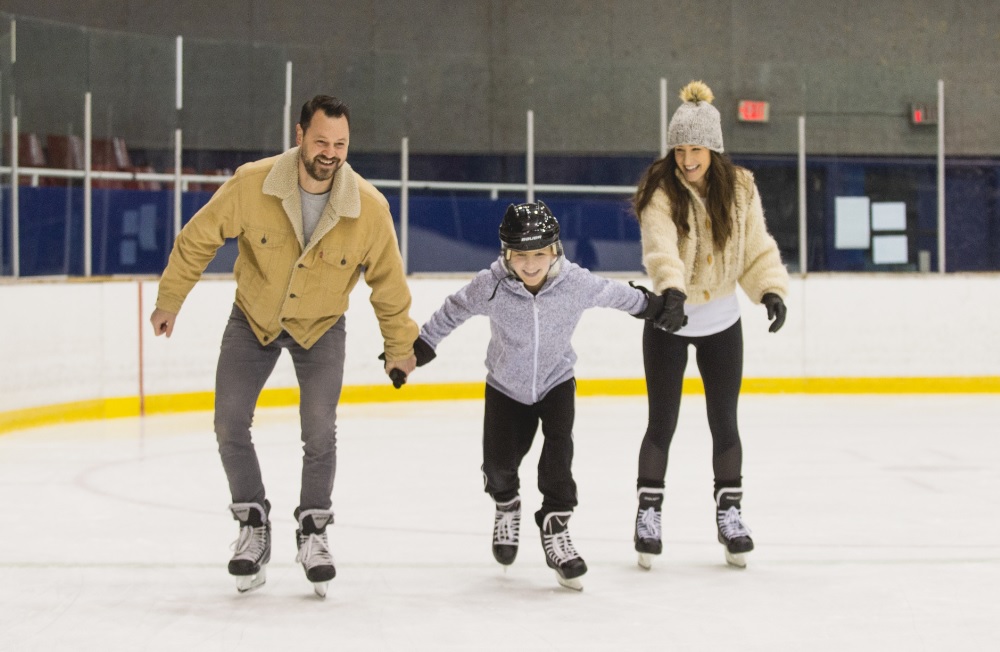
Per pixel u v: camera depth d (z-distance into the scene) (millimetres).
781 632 6047
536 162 19500
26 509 9875
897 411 17078
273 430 15250
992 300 19734
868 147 20016
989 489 10773
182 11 23156
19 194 16125
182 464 12445
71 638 5965
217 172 18281
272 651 5719
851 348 19719
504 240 6453
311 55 18734
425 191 19281
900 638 5953
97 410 16406
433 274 19234
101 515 9586
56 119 16656
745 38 25234
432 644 5820
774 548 8203
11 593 6906
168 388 17188
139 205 17594
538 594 6824
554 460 6840
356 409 17641
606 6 24844
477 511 9688
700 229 7297
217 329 17594
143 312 16953
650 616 6340
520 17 24641
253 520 6750
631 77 19641
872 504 10016
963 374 19750
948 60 25656
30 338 15359
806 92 19969
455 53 24422
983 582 7160
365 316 18562
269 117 18547
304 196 6383
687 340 7422
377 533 8758
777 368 19625
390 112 19062
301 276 6430
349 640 5895
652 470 7402
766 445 13719
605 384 19453
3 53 15805
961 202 20234
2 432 14875
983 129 20203
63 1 22469
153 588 7023
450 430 15234
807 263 20000
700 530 8828
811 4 25406
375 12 24062
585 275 6676
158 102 17766
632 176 19750
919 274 19766
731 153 19953
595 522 9172
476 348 19109
